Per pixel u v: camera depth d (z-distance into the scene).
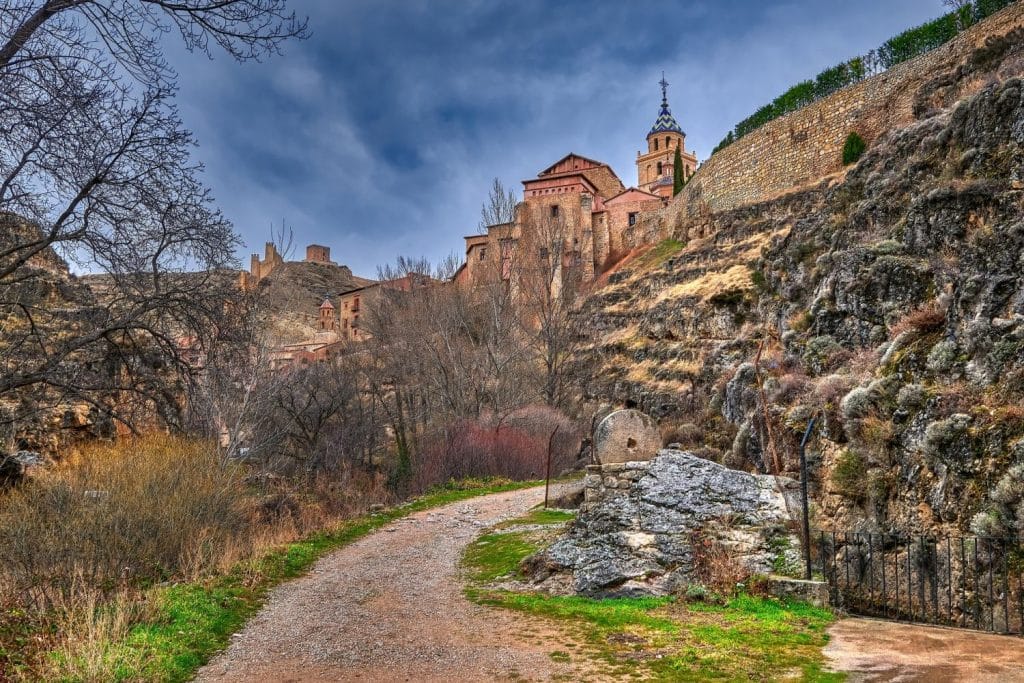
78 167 11.91
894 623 9.31
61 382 14.51
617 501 13.26
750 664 7.36
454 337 41.25
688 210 57.41
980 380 12.41
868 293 19.20
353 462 31.05
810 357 20.58
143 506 13.69
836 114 44.31
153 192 13.53
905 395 13.30
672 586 11.19
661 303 43.84
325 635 9.61
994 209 15.62
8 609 8.97
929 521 11.50
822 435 15.60
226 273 16.59
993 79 21.34
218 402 21.23
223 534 15.39
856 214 23.25
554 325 43.34
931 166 20.81
